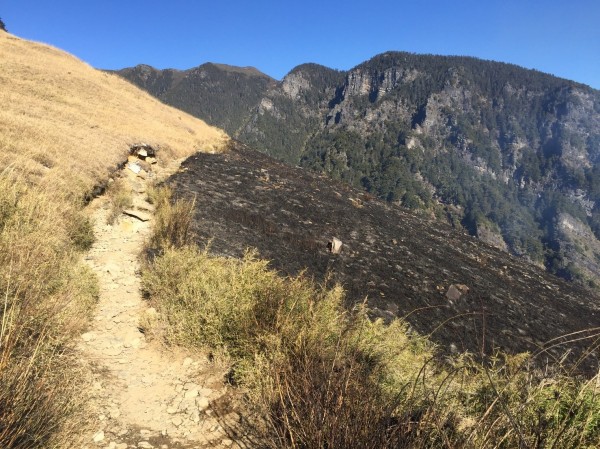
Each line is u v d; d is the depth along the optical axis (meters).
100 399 3.22
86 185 10.66
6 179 6.98
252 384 3.47
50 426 2.53
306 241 11.68
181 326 4.29
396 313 8.29
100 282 5.90
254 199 15.91
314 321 3.79
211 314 4.21
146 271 5.90
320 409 2.46
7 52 27.66
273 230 11.95
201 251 7.63
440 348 6.72
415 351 4.49
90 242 7.82
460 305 10.23
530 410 2.21
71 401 2.91
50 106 18.75
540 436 1.94
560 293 16.28
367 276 10.22
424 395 2.51
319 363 3.12
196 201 13.09
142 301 5.46
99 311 4.95
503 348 8.09
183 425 3.08
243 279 4.67
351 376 2.74
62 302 4.30
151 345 4.28
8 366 2.68
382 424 2.22
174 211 9.23
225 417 3.22
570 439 2.02
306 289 4.60
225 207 13.32
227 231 10.41
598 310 15.39
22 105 16.53
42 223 6.16
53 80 25.39
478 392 2.86
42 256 5.01
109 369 3.73
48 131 13.38
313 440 2.32
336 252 11.47
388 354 3.59
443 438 2.03
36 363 2.99
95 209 10.40
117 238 8.46
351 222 16.27
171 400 3.40
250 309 4.08
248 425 3.11
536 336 9.57
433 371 3.51
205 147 28.94
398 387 2.95
